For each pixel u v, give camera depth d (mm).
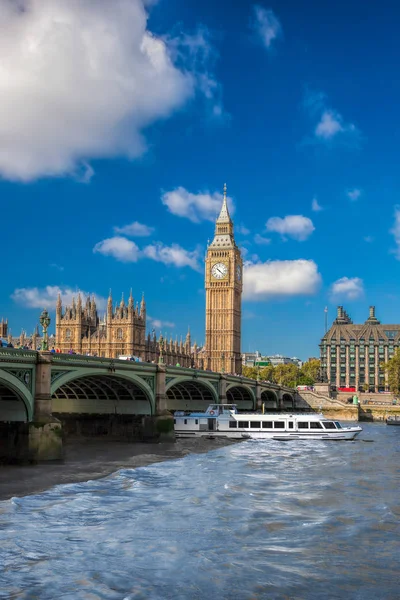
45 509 45125
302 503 48250
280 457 80750
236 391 162250
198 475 62938
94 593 28516
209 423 109562
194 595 28656
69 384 92750
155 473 64188
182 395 135125
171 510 45188
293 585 30094
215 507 46375
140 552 34625
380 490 54406
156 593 28766
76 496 50344
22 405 67062
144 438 95500
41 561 32750
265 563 33156
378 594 29188
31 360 66125
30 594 28219
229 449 90562
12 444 66688
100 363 79062
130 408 97312
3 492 51812
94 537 37469
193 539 37406
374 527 40656
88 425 98750
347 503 48344
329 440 107875
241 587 29719
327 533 39156
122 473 63156
